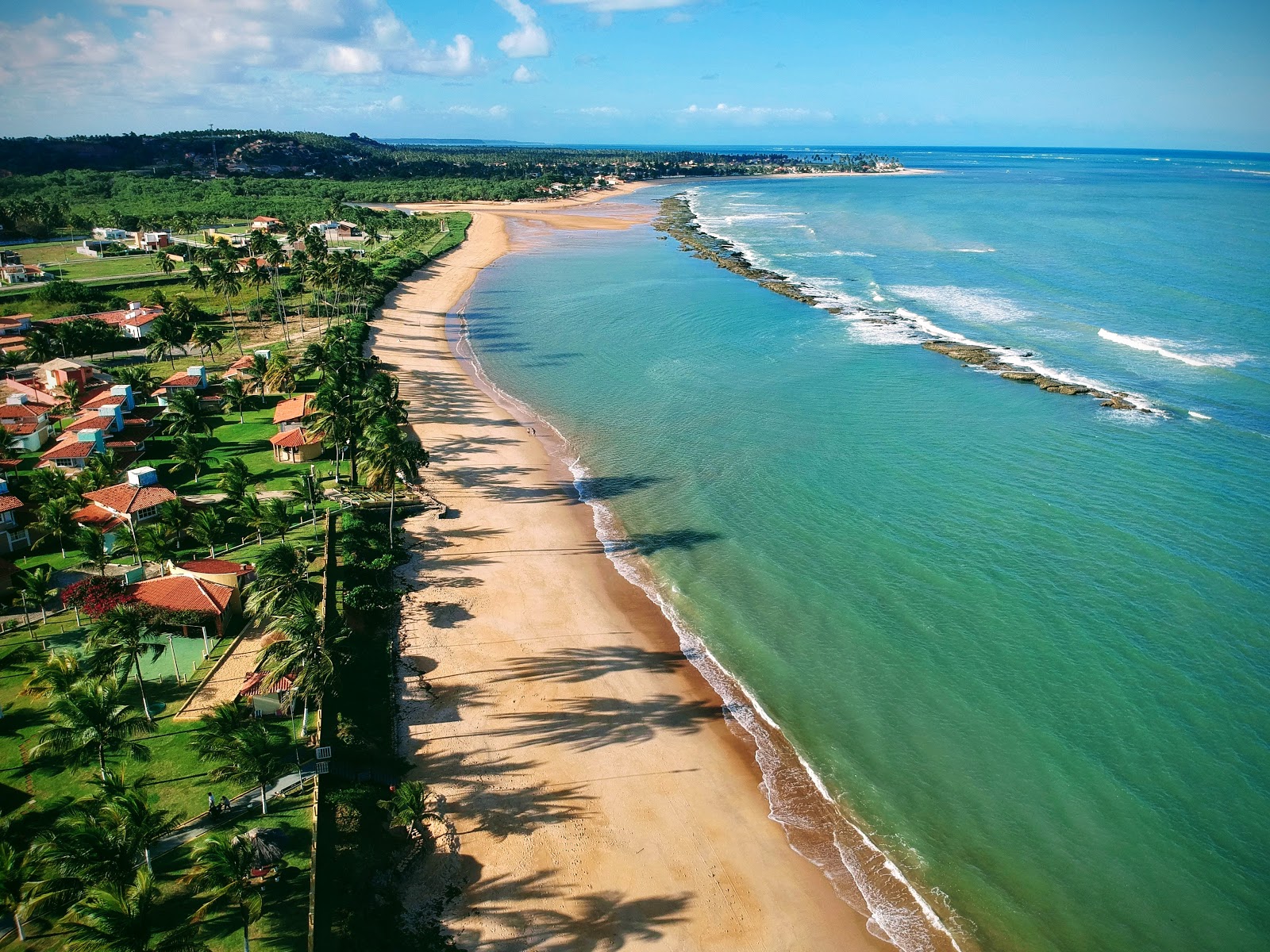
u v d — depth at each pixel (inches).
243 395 3708.2
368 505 2817.4
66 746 1515.7
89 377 3826.3
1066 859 1509.6
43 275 5930.1
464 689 1971.0
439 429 3543.3
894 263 6953.7
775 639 2135.8
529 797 1664.6
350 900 1384.1
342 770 1641.2
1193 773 1675.7
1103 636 2075.5
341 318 5255.9
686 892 1466.5
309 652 1690.5
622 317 5433.1
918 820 1603.1
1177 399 3651.6
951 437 3314.5
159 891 1350.9
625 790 1685.5
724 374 4197.8
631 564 2507.4
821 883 1486.2
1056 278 6092.5
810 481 2977.4
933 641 2089.1
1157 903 1423.5
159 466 3090.6
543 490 2994.6
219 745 1561.3
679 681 2004.2
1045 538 2532.0
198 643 2033.7
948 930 1392.7
